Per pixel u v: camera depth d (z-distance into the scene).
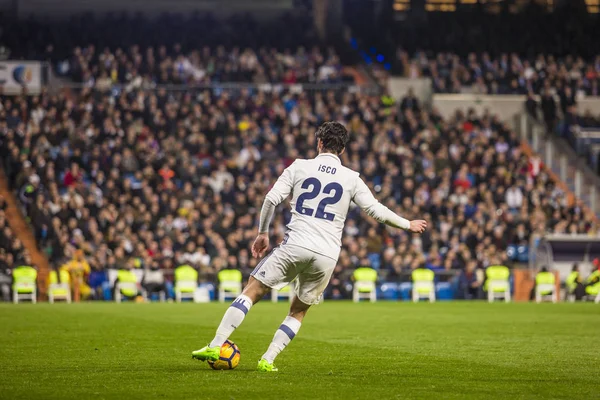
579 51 64.06
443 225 43.94
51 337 18.58
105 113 48.62
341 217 12.16
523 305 34.00
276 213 43.66
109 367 12.99
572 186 52.59
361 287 39.41
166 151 47.56
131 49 55.38
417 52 62.16
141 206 41.91
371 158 47.28
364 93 56.56
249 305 12.20
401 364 13.78
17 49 55.47
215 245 40.84
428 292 39.78
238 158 48.19
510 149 51.78
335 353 15.53
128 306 31.98
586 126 55.88
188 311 28.61
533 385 11.34
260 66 57.41
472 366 13.52
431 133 51.69
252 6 64.88
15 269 36.84
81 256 37.97
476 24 65.38
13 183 44.41
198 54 56.28
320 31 65.19
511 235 44.56
